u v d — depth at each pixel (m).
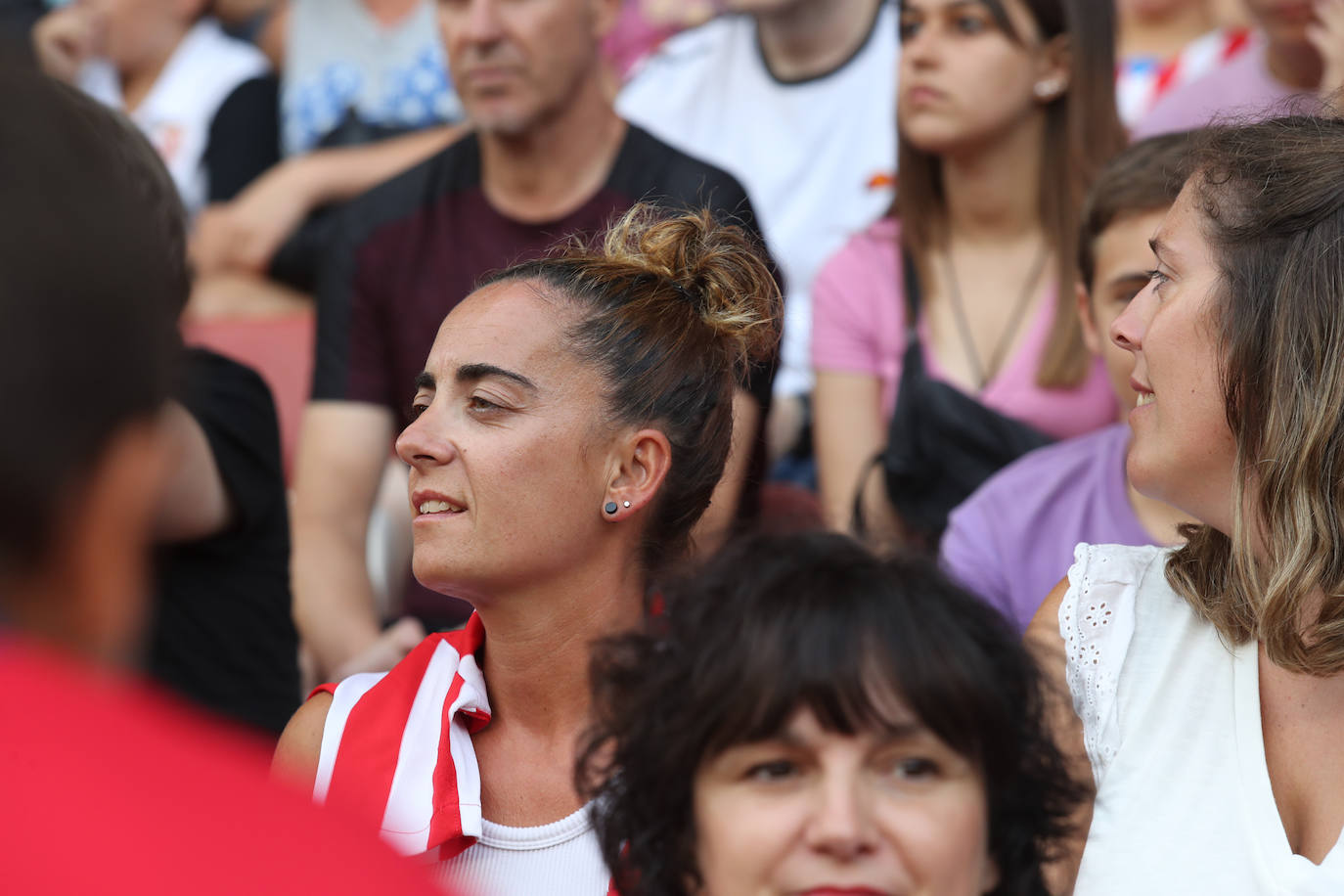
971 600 5.17
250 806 3.04
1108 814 6.54
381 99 16.80
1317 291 6.13
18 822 2.87
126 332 3.17
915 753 4.89
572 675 6.81
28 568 3.13
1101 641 6.86
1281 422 6.14
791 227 15.13
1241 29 16.02
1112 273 9.62
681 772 5.05
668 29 18.50
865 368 12.54
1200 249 6.48
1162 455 6.56
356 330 12.20
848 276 12.64
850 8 15.05
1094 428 11.66
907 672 4.85
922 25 12.09
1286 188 6.28
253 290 15.38
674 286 7.20
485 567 6.60
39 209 3.12
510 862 6.62
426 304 12.05
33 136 3.24
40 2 18.95
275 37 19.56
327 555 11.81
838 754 4.88
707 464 7.07
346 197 15.62
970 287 12.20
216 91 17.38
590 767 5.79
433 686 6.96
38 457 3.04
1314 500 6.12
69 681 3.11
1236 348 6.26
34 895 2.81
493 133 11.84
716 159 15.59
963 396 11.57
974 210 12.23
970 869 4.95
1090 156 12.04
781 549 5.27
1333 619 6.14
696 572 5.44
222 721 9.33
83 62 17.33
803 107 15.20
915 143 12.16
